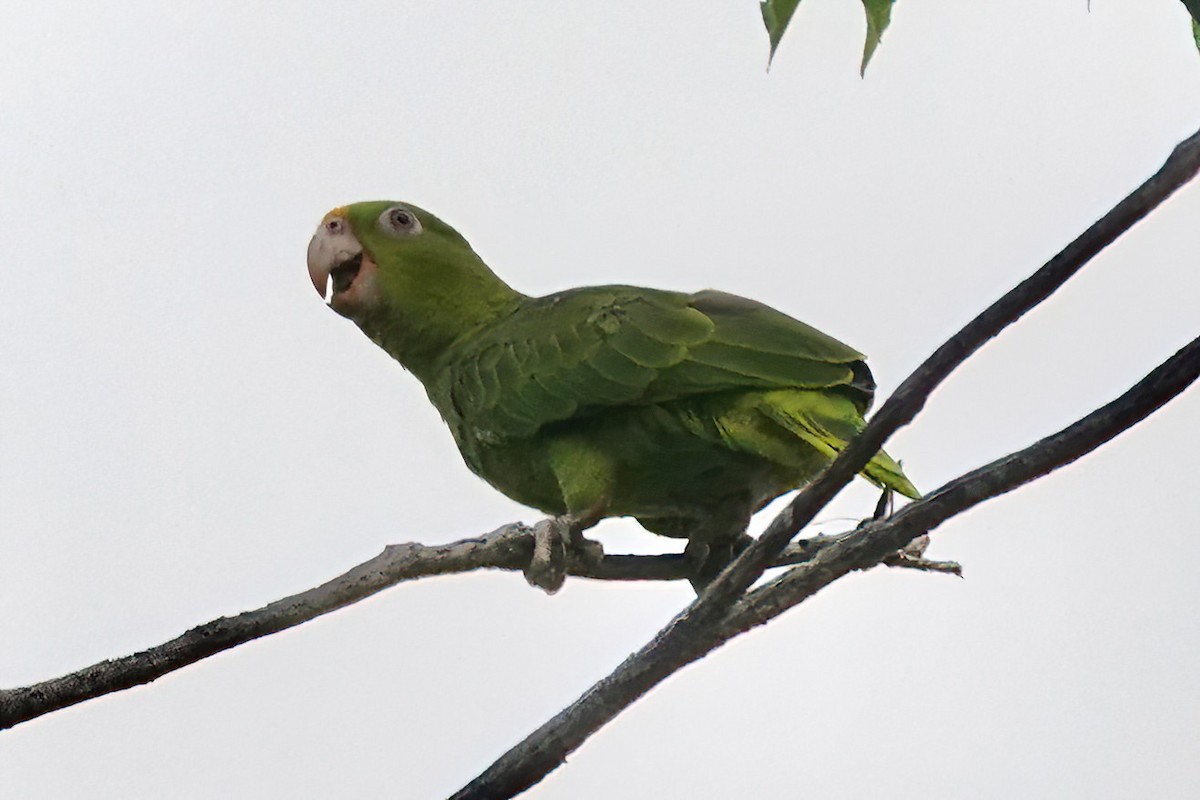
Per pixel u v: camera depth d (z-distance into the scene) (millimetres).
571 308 8547
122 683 5867
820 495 5301
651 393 7875
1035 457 5203
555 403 8141
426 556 6691
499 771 5801
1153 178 4535
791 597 5680
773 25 4211
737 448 7797
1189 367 4863
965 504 5355
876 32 4332
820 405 7715
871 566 5648
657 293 8414
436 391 9195
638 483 8164
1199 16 4234
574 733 5789
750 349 7828
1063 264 4762
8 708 5754
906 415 5051
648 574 7941
